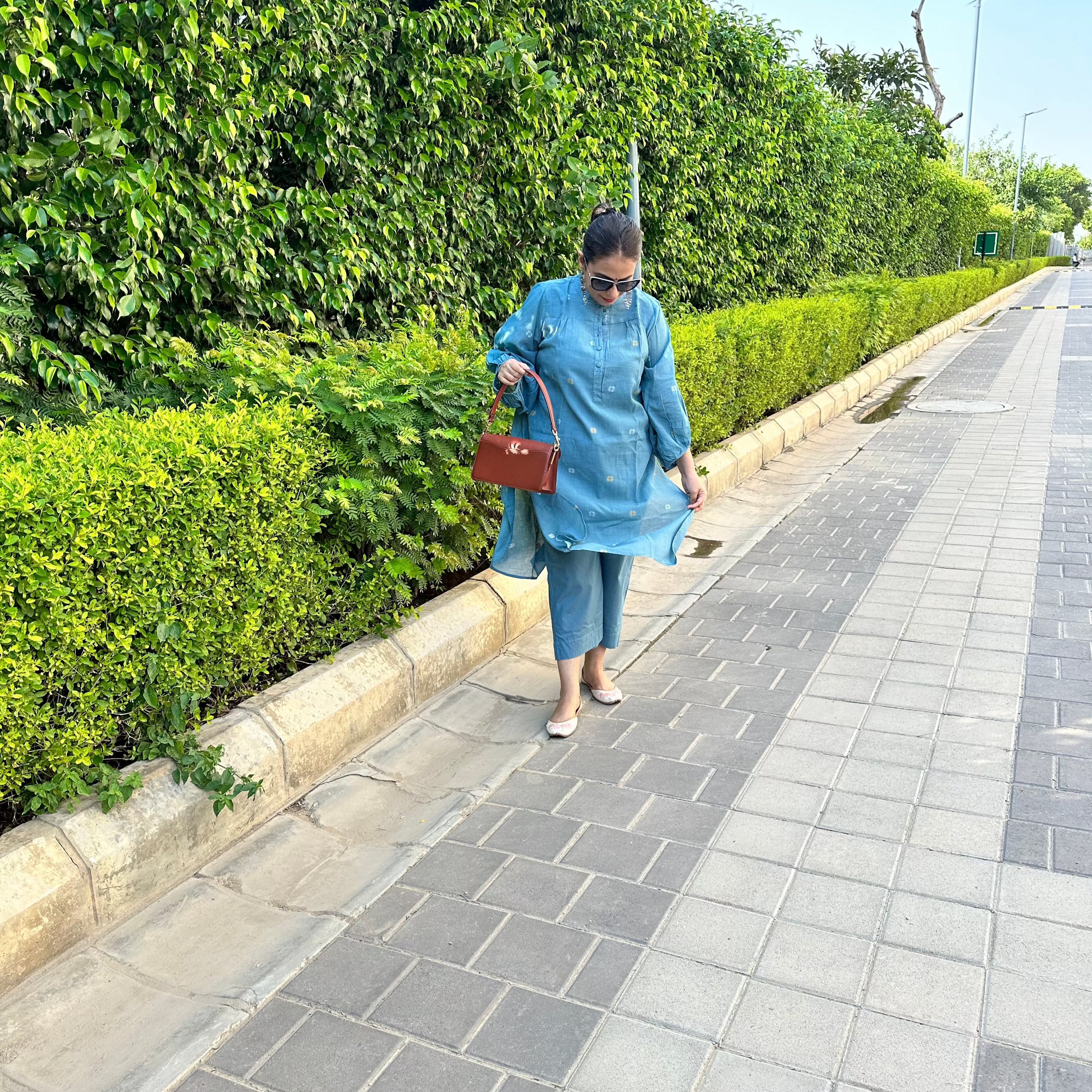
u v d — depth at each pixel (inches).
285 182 188.7
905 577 204.4
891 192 685.9
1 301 132.5
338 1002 90.8
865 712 144.0
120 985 94.0
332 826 122.1
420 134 205.0
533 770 132.8
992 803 118.0
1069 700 143.8
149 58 150.0
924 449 345.1
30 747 100.7
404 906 104.5
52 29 136.7
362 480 142.8
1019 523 241.3
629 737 140.9
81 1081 82.4
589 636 141.1
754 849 111.3
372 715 140.7
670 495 142.5
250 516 121.6
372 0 190.5
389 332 203.8
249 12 161.5
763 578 210.2
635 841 114.2
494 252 240.1
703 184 360.8
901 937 95.4
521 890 106.2
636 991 90.2
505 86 222.1
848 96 724.7
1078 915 97.3
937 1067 79.8
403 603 156.6
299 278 182.1
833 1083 78.9
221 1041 86.5
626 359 131.2
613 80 284.4
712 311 364.2
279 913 105.0
